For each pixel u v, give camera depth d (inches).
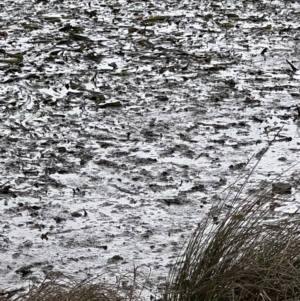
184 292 248.7
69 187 375.6
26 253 309.3
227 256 250.8
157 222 336.5
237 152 425.7
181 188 373.4
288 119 492.1
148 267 295.0
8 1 1004.6
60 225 333.4
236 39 753.6
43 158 415.5
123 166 403.9
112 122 484.4
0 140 445.7
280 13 916.6
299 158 415.2
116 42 736.3
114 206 353.4
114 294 243.1
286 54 684.7
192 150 430.0
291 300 236.4
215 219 272.5
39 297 237.0
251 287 245.4
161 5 972.6
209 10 934.4
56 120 488.1
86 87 569.0
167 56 672.4
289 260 250.8
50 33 778.8
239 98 542.6
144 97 544.1
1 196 363.9
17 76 599.8
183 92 557.6
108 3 989.2
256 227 263.1
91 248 313.0
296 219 274.8
